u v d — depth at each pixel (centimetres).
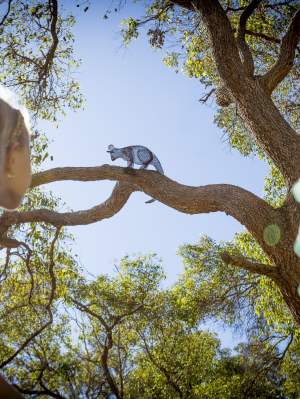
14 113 39
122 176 573
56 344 1360
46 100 891
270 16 943
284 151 562
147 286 1494
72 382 1400
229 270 1177
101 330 1423
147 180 572
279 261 514
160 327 1498
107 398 1443
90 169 580
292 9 911
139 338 1547
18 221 596
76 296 1317
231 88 615
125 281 1477
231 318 1109
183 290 1330
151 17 963
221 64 621
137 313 1434
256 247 984
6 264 715
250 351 1332
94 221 624
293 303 507
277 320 960
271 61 991
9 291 906
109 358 1494
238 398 1473
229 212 546
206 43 979
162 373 1617
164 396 1599
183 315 1425
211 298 1136
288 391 1513
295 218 515
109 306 1410
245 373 1388
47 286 924
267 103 598
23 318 1103
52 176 573
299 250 504
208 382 1678
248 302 1087
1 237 594
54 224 623
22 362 1296
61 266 934
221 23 636
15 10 883
